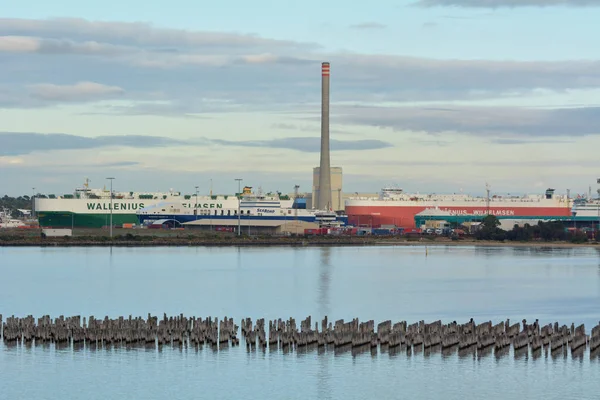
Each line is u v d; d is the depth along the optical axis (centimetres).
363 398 11938
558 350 14338
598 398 11906
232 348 14512
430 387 12369
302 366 13388
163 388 12369
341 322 14838
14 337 15200
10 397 12056
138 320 15200
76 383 12612
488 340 14525
